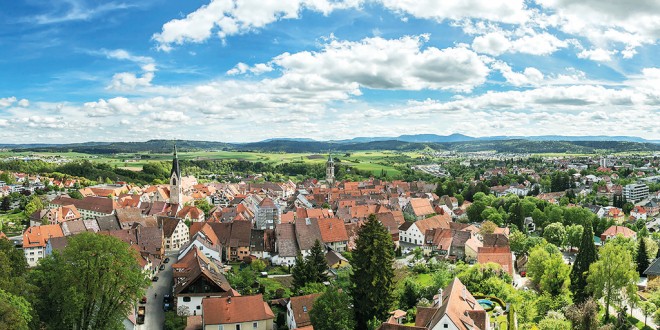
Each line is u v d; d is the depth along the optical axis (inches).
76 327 3427.7
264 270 6486.2
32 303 3363.7
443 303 3390.7
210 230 7027.6
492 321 3843.5
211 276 4788.4
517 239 7170.3
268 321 4121.6
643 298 5157.5
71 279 3253.0
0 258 3486.7
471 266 5359.3
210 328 3996.1
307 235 7017.7
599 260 4889.3
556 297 4729.3
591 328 4052.7
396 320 4060.0
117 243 3427.7
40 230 7253.9
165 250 7529.5
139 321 4498.0
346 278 5442.9
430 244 7465.6
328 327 3784.5
